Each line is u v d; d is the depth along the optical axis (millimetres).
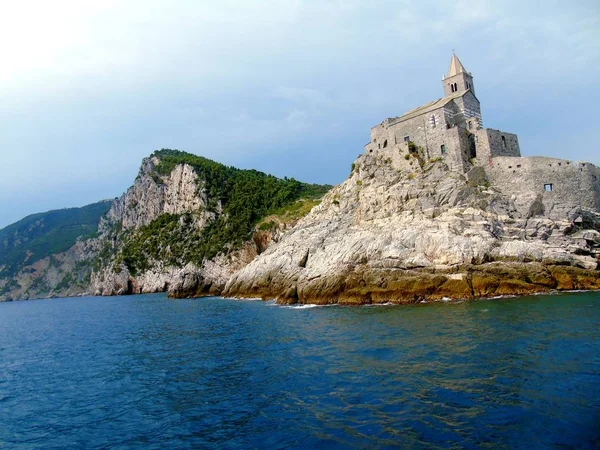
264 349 32094
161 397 23375
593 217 53844
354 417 17516
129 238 170000
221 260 111250
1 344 52188
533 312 34625
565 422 15289
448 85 68312
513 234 51906
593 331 27188
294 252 71812
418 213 56875
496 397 17984
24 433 20125
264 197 137375
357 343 30188
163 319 59375
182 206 155000
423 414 17047
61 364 35438
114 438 18484
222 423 18750
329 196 83562
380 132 71812
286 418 18328
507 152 62094
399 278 49844
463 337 28328
